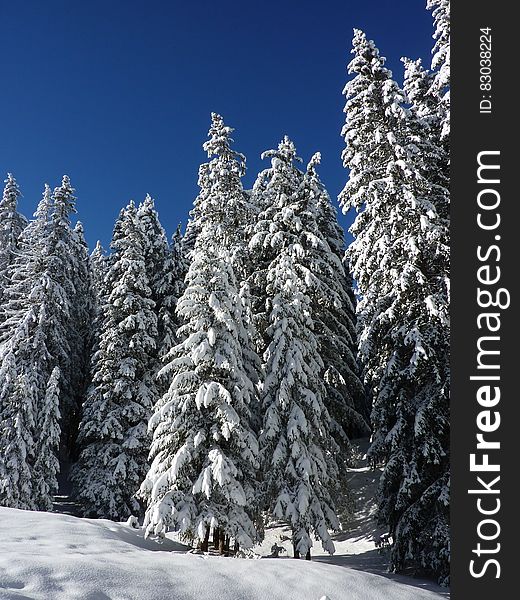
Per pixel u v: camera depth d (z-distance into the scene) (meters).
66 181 28.98
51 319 25.84
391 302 16.86
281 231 19.67
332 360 21.22
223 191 22.55
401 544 14.59
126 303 24.95
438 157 17.31
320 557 18.84
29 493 21.88
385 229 17.12
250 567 10.16
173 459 14.16
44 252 27.06
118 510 22.11
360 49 19.25
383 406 16.17
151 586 7.93
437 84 16.59
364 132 18.39
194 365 15.77
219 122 24.16
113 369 24.81
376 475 25.00
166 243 30.80
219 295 16.05
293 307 17.47
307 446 16.44
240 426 15.08
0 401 23.36
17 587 6.84
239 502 13.65
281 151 21.14
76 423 33.56
